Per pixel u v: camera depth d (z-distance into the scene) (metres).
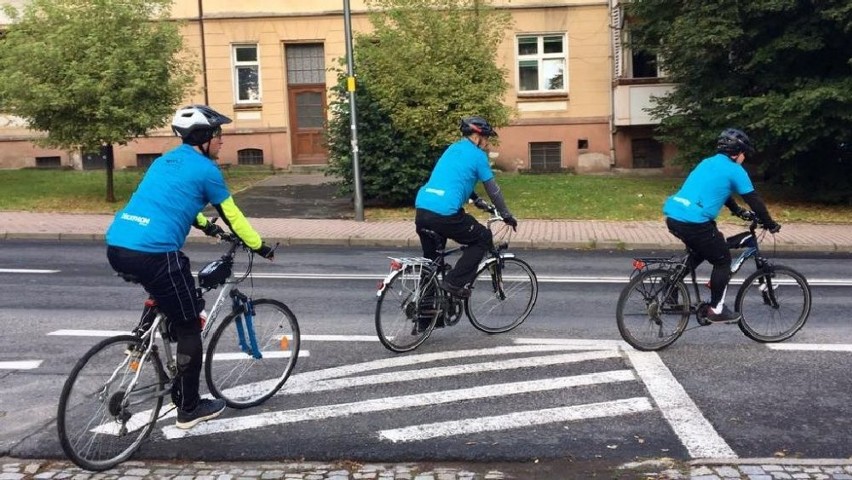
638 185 19.89
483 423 4.80
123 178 21.08
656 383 5.54
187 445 4.50
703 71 17.47
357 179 15.59
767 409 5.02
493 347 6.54
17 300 8.49
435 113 16.47
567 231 14.27
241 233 4.52
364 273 10.45
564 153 23.95
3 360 6.22
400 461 4.30
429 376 5.75
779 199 18.03
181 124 4.36
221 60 24.02
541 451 4.38
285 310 5.43
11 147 24.55
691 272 6.46
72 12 16.23
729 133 6.18
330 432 4.69
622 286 9.51
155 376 4.47
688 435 4.60
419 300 6.41
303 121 24.66
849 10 14.64
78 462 4.08
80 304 8.29
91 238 13.87
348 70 15.43
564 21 23.55
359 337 6.90
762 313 6.68
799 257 12.26
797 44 15.61
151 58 16.38
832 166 17.22
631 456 4.31
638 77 22.80
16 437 4.63
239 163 24.36
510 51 23.77
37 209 16.80
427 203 6.37
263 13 23.84
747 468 4.08
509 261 7.05
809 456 4.30
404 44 16.64
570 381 5.60
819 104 14.92
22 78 15.61
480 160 6.38
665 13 18.88
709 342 6.68
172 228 4.23
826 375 5.72
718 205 6.18
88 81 15.46
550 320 7.58
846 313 7.84
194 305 4.41
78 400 4.11
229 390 5.12
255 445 4.50
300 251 12.73
